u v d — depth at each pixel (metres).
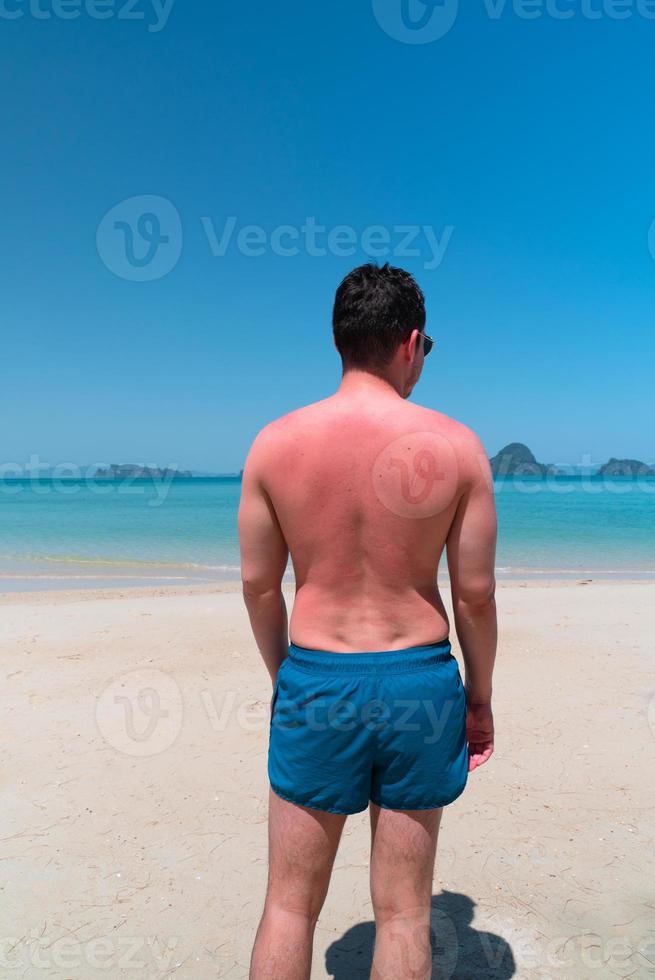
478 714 1.75
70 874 2.69
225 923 2.41
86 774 3.52
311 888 1.60
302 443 1.60
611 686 4.87
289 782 1.58
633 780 3.42
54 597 9.37
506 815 3.10
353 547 1.57
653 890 2.57
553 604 8.11
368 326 1.65
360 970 2.21
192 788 3.38
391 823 1.57
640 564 13.80
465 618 1.64
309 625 1.60
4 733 4.05
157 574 12.39
